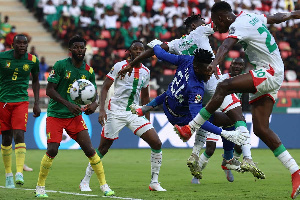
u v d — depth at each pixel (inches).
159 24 1758.1
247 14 496.7
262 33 488.1
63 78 554.9
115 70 635.5
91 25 1708.9
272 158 1071.6
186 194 575.8
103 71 1504.7
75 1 1727.4
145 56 549.6
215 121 647.8
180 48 592.4
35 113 679.7
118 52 1643.7
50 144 545.6
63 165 922.7
